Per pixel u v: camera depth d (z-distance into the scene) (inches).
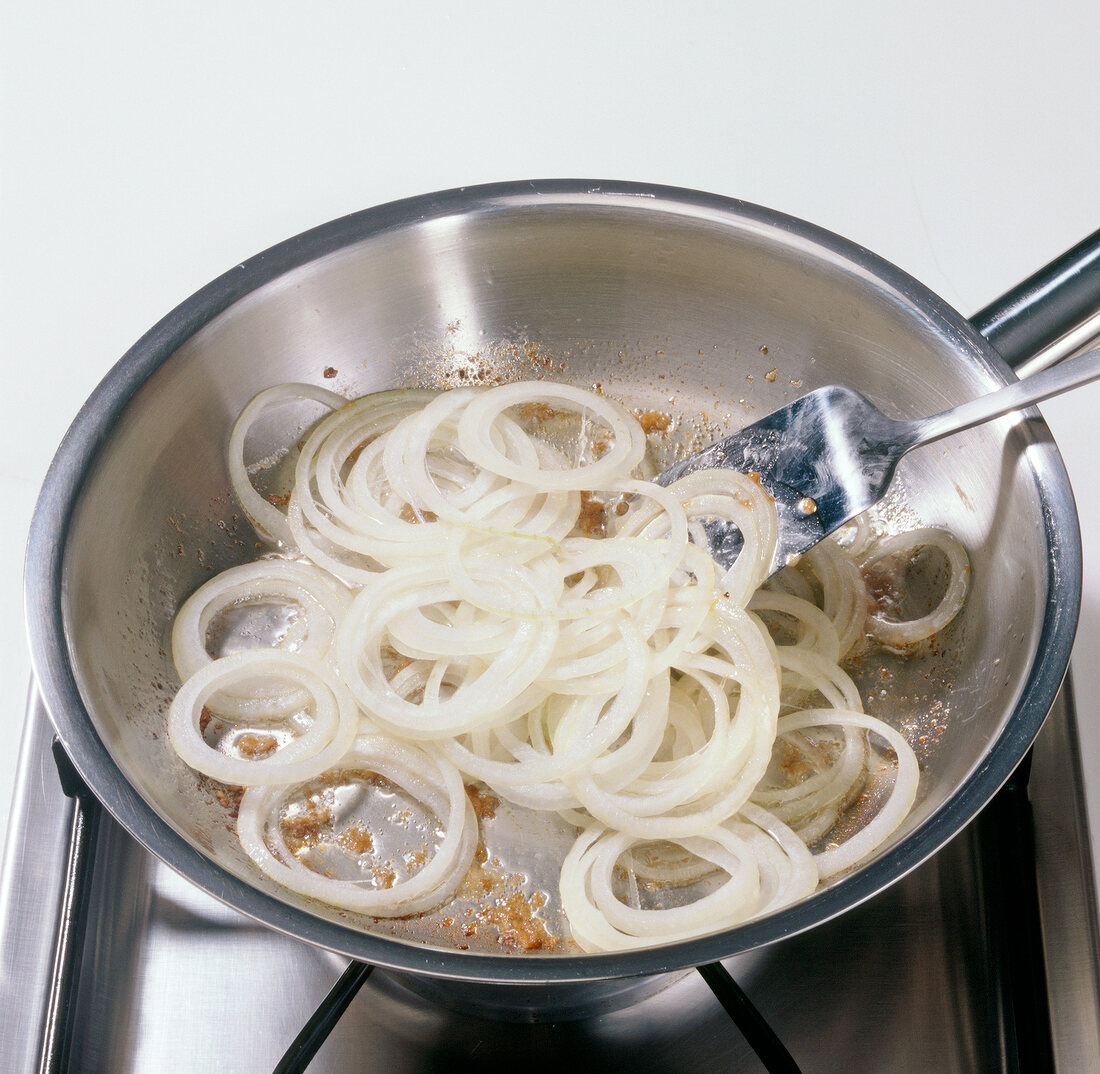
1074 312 23.8
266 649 24.7
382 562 25.5
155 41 31.7
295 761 23.6
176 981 22.8
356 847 23.6
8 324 28.6
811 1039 22.5
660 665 23.9
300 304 25.0
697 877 23.5
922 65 31.7
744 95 31.2
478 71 31.4
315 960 22.9
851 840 23.1
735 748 23.6
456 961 20.0
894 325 24.5
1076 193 30.2
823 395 24.3
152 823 20.6
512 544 25.2
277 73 31.3
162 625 24.5
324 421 26.0
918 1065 22.4
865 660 24.9
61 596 22.0
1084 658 25.6
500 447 26.1
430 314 26.1
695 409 26.9
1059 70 31.7
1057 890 23.0
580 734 24.0
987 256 29.4
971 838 23.6
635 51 31.7
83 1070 22.2
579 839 23.4
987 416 22.8
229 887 20.3
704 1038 22.6
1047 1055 21.9
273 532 25.8
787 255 24.8
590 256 25.7
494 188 25.0
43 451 27.5
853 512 23.8
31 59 31.4
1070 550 22.4
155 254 29.2
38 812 23.4
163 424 24.3
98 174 30.1
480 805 24.0
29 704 24.1
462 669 24.9
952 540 24.7
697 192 24.9
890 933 23.1
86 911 22.8
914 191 30.1
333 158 30.3
